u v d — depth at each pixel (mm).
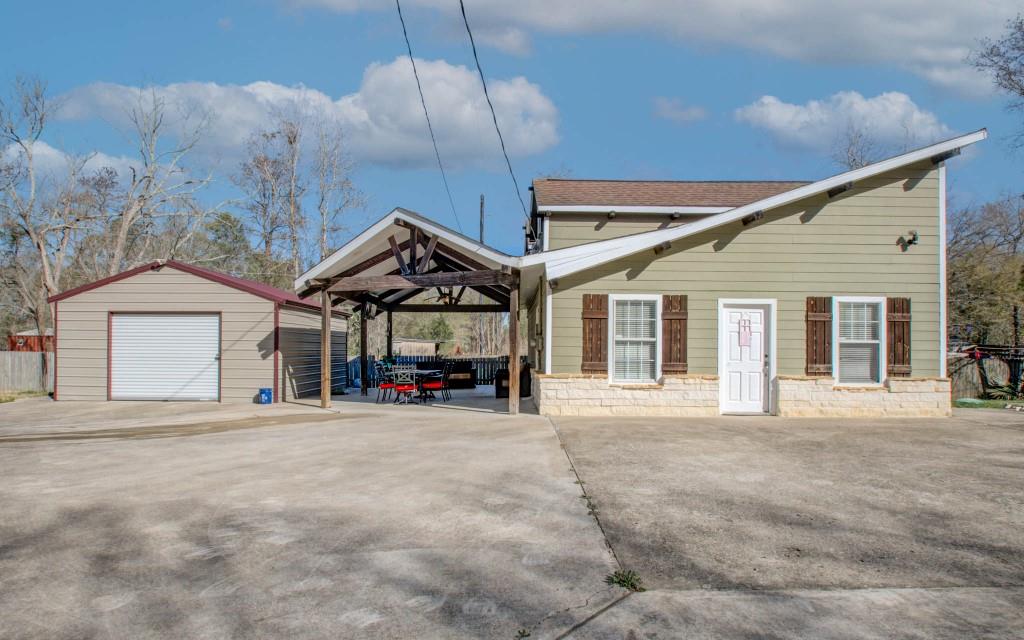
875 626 3389
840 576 4051
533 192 17125
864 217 11977
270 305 16062
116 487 6492
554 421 11125
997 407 14688
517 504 5656
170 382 16266
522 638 3295
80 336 16438
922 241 11938
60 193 28828
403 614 3561
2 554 4543
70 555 4508
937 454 7922
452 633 3346
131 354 16359
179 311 16266
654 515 5312
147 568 4254
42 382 22094
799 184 17250
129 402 15984
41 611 3625
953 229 25844
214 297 16219
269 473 7094
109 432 10703
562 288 12109
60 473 7250
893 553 4453
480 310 19578
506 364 22875
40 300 30094
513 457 7754
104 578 4094
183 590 3900
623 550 4512
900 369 11836
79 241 30781
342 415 12766
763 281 11984
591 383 11953
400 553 4484
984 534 4852
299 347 17500
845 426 10383
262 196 32812
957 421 11117
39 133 26922
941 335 11883
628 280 12070
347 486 6406
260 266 32969
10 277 31469
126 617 3545
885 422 10961
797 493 6000
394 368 16766
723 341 12008
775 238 12008
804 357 11914
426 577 4062
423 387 16062
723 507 5535
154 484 6613
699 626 3398
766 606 3625
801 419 11391
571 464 7301
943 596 3760
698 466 7180
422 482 6527
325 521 5230
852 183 11797
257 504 5766
